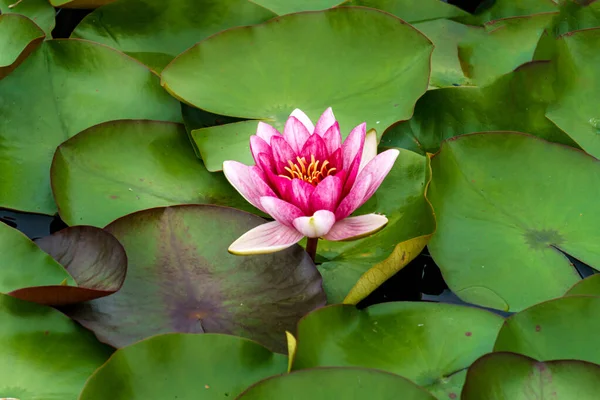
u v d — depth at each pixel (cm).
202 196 188
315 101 193
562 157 187
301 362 176
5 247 180
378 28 195
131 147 190
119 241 183
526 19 202
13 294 177
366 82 193
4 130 191
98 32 198
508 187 187
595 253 183
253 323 180
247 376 175
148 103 193
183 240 183
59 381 176
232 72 194
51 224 188
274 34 196
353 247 185
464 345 178
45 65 194
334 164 180
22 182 188
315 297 181
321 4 203
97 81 194
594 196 186
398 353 178
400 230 185
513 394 173
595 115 192
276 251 179
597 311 177
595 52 194
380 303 180
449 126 193
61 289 177
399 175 188
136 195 187
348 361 177
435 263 184
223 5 200
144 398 174
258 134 183
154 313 180
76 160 188
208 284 181
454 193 187
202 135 189
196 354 175
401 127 193
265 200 178
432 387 176
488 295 182
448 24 203
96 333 178
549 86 193
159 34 199
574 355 176
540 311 177
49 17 199
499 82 193
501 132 188
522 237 185
